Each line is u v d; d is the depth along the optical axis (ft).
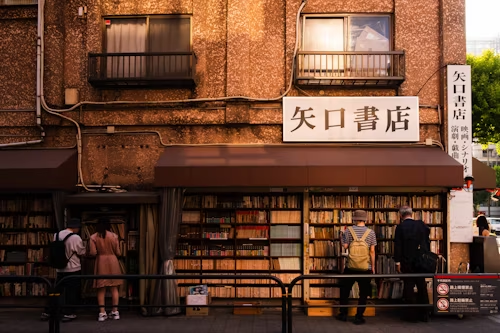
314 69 29.60
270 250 29.71
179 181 25.89
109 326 23.81
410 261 24.49
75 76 30.81
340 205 29.89
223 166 25.91
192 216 29.94
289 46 30.30
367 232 25.08
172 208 26.55
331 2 30.81
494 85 67.67
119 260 28.30
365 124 29.40
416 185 25.71
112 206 28.84
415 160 26.73
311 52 29.71
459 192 29.04
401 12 30.53
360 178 25.71
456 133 29.48
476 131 72.13
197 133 30.30
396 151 28.63
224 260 29.68
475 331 22.68
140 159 30.22
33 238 30.12
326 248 29.53
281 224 29.96
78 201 27.09
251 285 29.37
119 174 30.19
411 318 24.61
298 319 25.29
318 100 29.53
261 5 30.86
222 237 29.81
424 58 30.27
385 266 29.09
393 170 25.72
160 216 26.84
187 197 30.01
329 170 25.76
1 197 30.30
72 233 25.67
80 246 25.59
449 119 29.50
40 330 23.17
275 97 30.14
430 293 25.07
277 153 28.27
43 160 27.84
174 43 31.09
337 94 30.32
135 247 28.50
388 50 30.89
